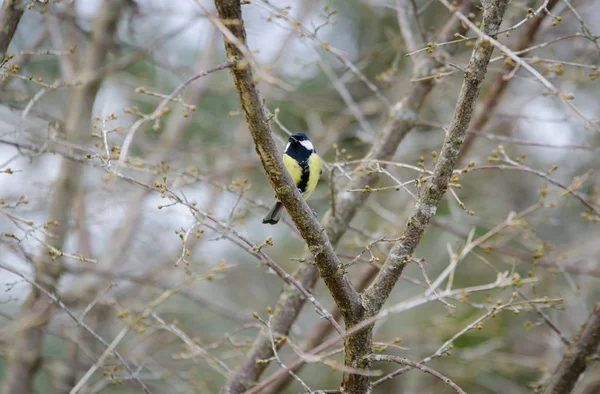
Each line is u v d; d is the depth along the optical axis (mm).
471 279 14938
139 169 7715
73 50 8531
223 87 15281
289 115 17375
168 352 13688
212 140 17734
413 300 5711
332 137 15031
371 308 6051
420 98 9938
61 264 11328
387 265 6133
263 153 5676
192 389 11203
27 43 13281
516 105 13648
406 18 10680
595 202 9734
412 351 13594
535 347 13742
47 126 8773
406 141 14422
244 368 8883
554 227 14219
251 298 16219
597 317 8102
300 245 15891
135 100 15406
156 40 12781
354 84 17234
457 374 12617
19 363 11523
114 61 13016
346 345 6141
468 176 15242
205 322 14898
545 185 8156
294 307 9227
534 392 8305
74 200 11812
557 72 7914
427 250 15680
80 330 12336
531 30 10047
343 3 18141
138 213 13781
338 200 9688
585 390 10570
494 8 5828
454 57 11352
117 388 12562
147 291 13438
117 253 13391
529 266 14477
